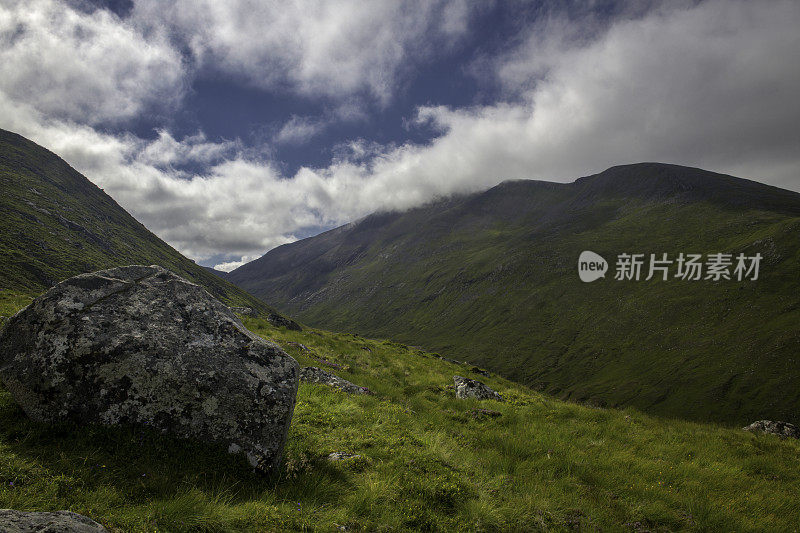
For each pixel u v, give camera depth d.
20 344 7.84
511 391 27.19
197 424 7.96
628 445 14.79
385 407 15.41
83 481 6.02
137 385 7.86
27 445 6.72
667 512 9.24
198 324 9.27
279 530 6.07
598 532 8.13
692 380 172.75
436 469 9.33
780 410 140.12
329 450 9.77
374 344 42.31
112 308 8.63
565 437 14.85
